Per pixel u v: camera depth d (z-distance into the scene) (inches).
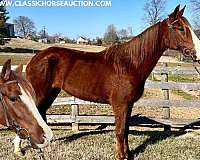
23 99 123.0
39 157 229.0
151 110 404.8
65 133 299.4
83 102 309.1
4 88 122.3
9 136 285.1
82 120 312.7
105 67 226.4
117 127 222.2
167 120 314.0
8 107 122.9
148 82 311.3
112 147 257.3
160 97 489.4
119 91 219.6
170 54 1660.9
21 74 130.8
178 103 310.8
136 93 221.1
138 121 316.5
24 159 226.2
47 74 237.9
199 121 313.7
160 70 314.2
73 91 237.1
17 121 123.3
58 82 241.3
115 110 223.1
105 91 226.4
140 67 219.5
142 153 244.1
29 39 3070.9
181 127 318.3
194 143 270.5
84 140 276.5
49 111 373.4
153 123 315.6
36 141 123.8
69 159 229.0
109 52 229.8
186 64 906.7
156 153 244.8
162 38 223.6
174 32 220.5
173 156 239.9
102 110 392.2
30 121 123.0
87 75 230.2
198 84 309.3
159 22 225.6
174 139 281.7
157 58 224.7
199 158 235.6
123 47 224.8
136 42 220.7
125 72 218.8
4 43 2153.1
